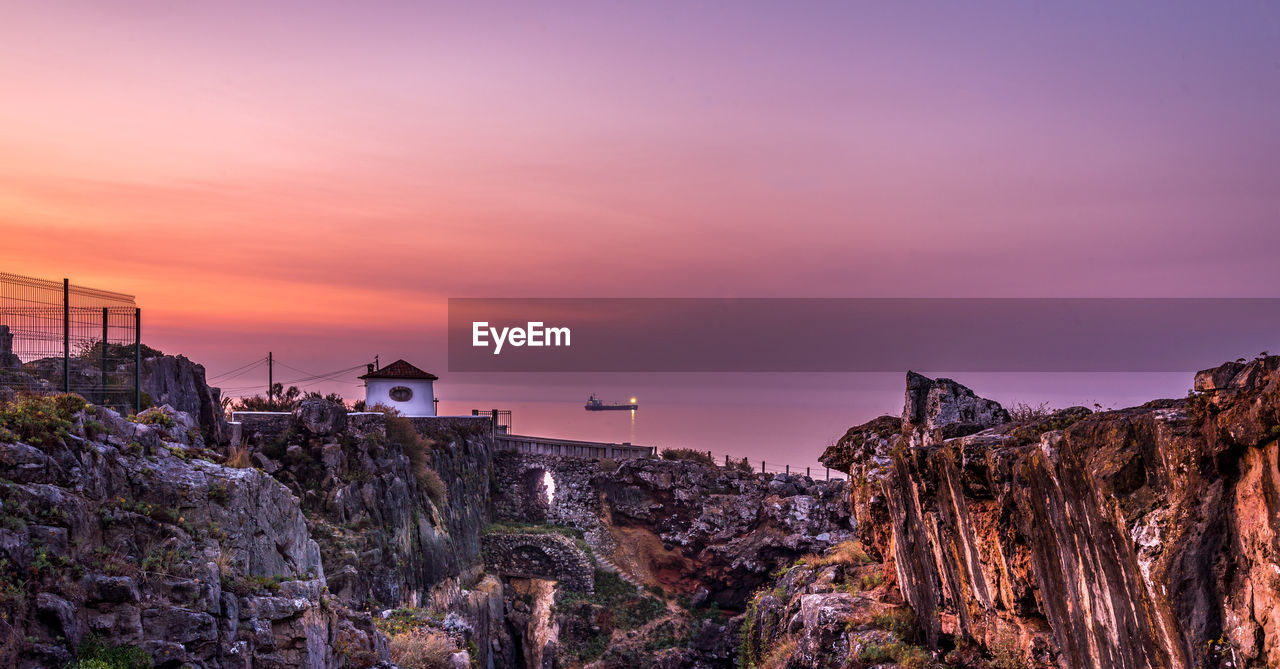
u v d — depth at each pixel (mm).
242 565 21422
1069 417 16859
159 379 36375
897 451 23688
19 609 15656
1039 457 14844
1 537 16172
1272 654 9805
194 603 18141
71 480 18562
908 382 27359
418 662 29031
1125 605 12406
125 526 18969
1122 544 12039
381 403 70625
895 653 22453
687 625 59844
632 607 61000
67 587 16719
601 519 66562
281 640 20000
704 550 61906
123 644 17047
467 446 66688
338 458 48812
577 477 68125
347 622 24172
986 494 18172
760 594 39719
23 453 17828
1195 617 10664
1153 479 11875
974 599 19812
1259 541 10133
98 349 27312
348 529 46062
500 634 58844
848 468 31719
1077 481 13281
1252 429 10000
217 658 18234
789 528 59531
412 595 49812
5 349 24484
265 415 48969
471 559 61125
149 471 20766
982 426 21938
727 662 55812
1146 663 12008
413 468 57062
